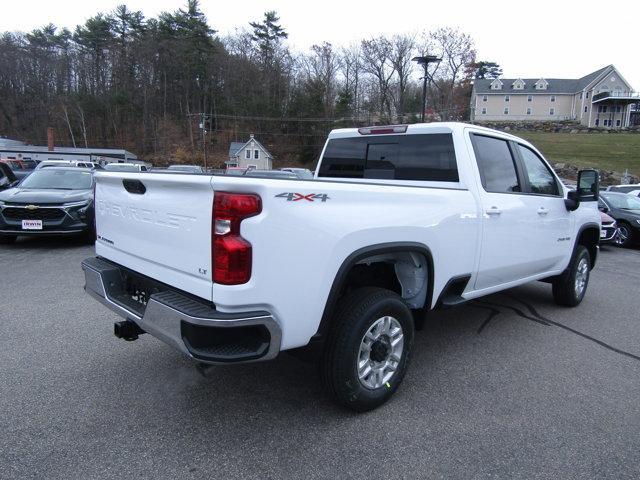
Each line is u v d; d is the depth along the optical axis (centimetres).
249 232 238
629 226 1230
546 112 8500
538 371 390
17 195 877
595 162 5203
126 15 7919
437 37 6206
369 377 311
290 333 261
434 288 354
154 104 7544
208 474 249
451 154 398
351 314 292
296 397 332
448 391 349
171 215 271
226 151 7225
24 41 8175
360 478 249
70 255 823
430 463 262
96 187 365
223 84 7394
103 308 519
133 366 375
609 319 544
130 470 251
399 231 311
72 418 299
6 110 7762
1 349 405
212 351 243
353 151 474
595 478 254
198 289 253
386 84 6681
